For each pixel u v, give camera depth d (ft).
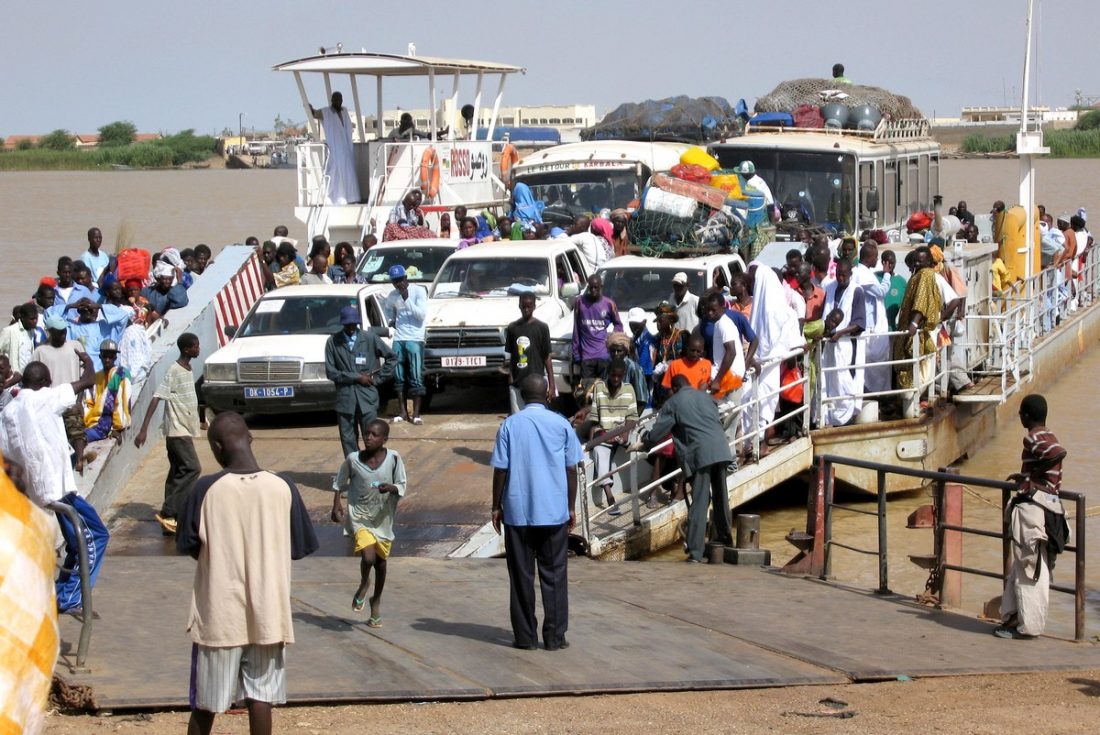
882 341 76.54
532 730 34.81
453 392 94.43
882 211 117.91
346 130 122.83
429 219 115.34
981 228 135.23
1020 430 93.25
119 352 74.33
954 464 82.23
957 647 45.16
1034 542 46.06
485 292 87.97
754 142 113.70
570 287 82.84
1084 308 128.06
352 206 120.16
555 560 42.83
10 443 40.88
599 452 65.05
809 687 40.32
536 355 69.31
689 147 114.11
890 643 45.37
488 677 39.55
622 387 65.57
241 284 95.45
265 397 79.41
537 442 42.42
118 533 63.41
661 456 65.21
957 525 51.06
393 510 45.06
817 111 122.62
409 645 42.75
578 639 44.39
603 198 113.19
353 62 118.93
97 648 40.57
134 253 86.69
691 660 42.34
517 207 111.86
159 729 34.04
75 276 82.02
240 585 29.66
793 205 111.86
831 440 71.87
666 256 97.25
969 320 88.89
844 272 72.13
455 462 72.33
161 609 45.62
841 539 67.21
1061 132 484.33
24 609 21.53
